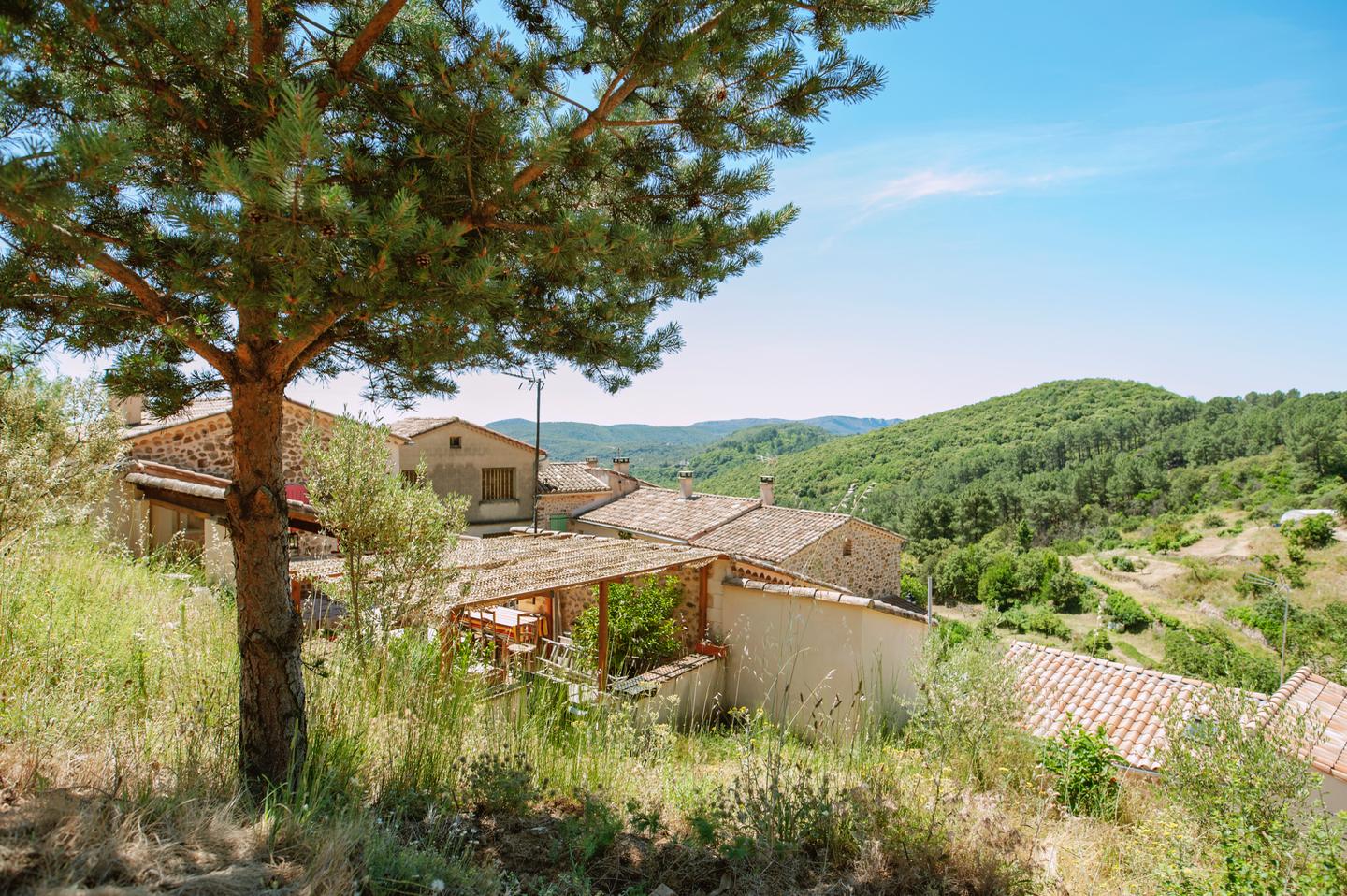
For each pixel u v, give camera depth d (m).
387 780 3.19
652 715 7.04
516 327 3.63
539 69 3.07
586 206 3.63
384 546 5.52
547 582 8.05
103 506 9.88
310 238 2.24
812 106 3.31
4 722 2.83
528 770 3.33
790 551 14.97
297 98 2.04
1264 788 4.77
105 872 1.87
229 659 4.08
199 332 2.66
